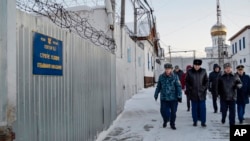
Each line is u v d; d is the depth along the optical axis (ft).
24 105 10.94
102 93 24.17
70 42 16.42
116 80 30.86
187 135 22.85
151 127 26.30
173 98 25.18
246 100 26.37
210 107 38.32
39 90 12.28
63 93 15.17
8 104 9.50
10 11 9.70
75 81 17.19
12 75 9.74
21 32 10.81
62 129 14.97
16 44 10.43
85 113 19.15
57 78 14.37
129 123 28.43
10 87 9.62
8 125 9.50
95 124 21.63
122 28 39.96
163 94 25.50
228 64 25.30
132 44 57.36
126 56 47.03
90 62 20.71
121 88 34.42
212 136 22.33
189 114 33.45
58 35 14.58
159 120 29.76
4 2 9.52
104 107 24.75
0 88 9.38
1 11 9.45
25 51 11.09
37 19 12.17
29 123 11.34
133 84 57.36
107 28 33.53
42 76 12.60
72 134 16.52
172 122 25.32
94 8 33.78
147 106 40.60
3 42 9.46
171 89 25.17
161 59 144.66
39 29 12.33
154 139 21.83
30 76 11.47
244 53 122.42
